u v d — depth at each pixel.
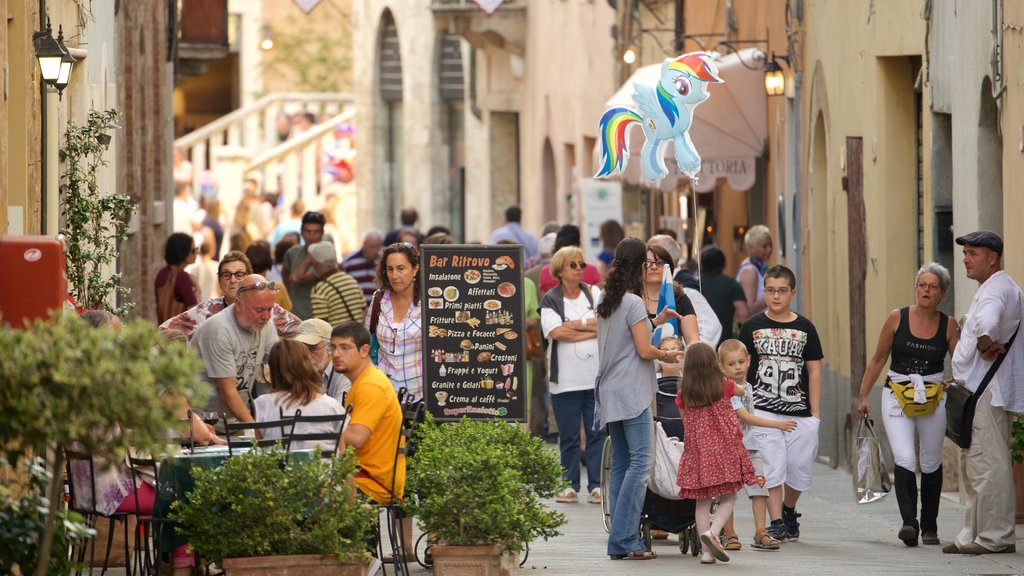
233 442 20.36
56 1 30.70
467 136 100.44
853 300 40.12
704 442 24.62
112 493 20.20
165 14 55.69
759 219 54.97
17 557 15.89
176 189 78.19
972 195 31.75
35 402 14.27
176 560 20.09
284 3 113.50
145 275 49.56
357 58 107.88
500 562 21.16
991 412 25.58
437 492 21.30
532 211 89.81
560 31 81.69
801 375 27.62
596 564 24.47
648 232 68.19
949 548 25.84
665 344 26.45
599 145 31.00
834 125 42.72
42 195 28.94
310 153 98.38
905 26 36.34
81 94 34.28
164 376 14.59
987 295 25.38
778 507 27.48
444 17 89.75
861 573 23.50
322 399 21.52
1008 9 28.97
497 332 26.81
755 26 52.50
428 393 26.67
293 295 38.59
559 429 32.41
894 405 27.27
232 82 113.12
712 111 51.41
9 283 17.69
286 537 18.94
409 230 52.91
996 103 30.67
